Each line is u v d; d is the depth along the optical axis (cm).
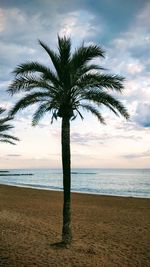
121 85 1071
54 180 8994
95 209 2136
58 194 3375
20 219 1596
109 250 1057
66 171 1070
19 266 838
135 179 8988
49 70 1073
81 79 1057
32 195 3170
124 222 1627
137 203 2550
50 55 1091
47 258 925
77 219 1691
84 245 1106
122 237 1268
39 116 1177
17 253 961
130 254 1019
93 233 1330
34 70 1070
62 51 1077
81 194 3356
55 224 1508
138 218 1766
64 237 1078
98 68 1105
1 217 1617
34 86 1088
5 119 2452
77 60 1061
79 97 1109
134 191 4619
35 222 1532
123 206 2338
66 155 1066
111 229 1430
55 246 1065
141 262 937
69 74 1059
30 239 1157
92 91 1082
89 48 1053
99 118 1247
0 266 829
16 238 1160
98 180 8388
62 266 860
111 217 1791
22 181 8162
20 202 2467
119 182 7325
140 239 1237
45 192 3625
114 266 888
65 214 1079
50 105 1087
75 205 2338
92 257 962
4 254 942
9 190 3838
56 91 1108
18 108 1102
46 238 1187
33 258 918
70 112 1071
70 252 1002
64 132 1069
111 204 2459
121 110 1092
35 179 9744
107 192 4356
